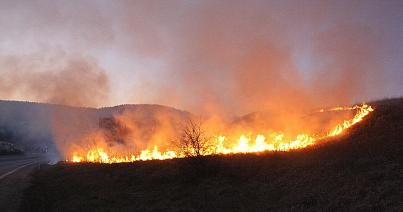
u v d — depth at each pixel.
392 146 24.25
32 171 35.03
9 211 19.66
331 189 19.77
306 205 18.70
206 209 19.92
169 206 20.83
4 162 51.72
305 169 23.16
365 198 18.05
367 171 21.06
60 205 21.36
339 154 24.75
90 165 32.41
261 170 24.44
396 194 17.83
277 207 19.03
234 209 19.66
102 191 24.25
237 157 27.11
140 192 23.58
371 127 28.94
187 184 23.86
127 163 30.30
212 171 24.73
